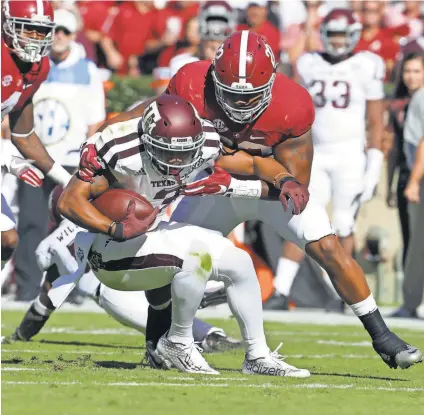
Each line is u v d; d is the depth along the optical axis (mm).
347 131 31625
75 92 31953
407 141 32500
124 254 17156
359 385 16797
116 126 16781
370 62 31828
